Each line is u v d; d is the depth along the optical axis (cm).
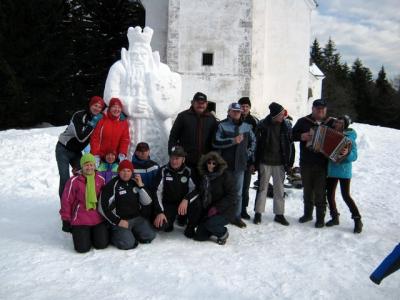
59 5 2400
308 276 498
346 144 661
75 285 450
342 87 5356
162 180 620
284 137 702
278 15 2105
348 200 682
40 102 2352
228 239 625
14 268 488
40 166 1120
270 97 2142
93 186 558
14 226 650
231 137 656
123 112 690
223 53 1923
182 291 445
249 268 514
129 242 562
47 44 2359
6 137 1597
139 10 2867
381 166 1360
